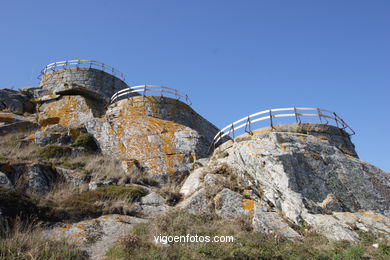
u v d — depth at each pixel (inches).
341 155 529.3
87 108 886.4
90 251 344.2
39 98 962.7
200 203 481.4
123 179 582.6
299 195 458.6
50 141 729.0
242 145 565.6
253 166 525.0
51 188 522.3
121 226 403.5
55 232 373.7
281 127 581.6
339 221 427.8
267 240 385.4
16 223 362.3
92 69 1059.9
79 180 555.2
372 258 346.3
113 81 1092.5
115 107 842.2
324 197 472.1
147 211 471.2
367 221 434.9
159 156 677.3
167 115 821.2
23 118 866.8
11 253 304.7
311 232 415.8
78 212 431.5
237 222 430.0
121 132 745.6
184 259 320.2
